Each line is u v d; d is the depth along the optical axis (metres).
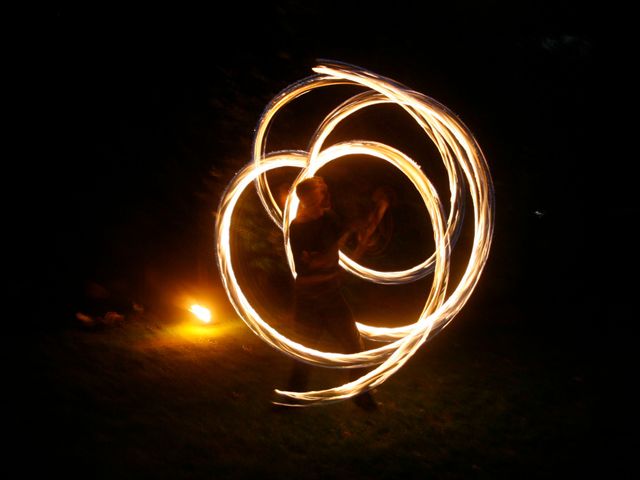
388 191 4.99
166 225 7.51
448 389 5.51
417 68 8.86
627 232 9.77
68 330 5.82
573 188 9.81
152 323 6.54
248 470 3.95
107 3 6.73
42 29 6.69
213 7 6.96
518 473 4.22
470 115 9.26
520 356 6.49
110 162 7.18
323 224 4.75
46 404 4.31
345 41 8.32
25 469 3.60
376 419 4.83
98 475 3.67
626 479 4.20
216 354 5.89
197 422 4.49
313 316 4.88
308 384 5.48
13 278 6.62
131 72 6.96
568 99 10.00
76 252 7.27
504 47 9.67
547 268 9.25
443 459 4.34
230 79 7.13
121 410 4.48
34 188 7.14
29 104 6.87
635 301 8.43
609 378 5.92
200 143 7.11
